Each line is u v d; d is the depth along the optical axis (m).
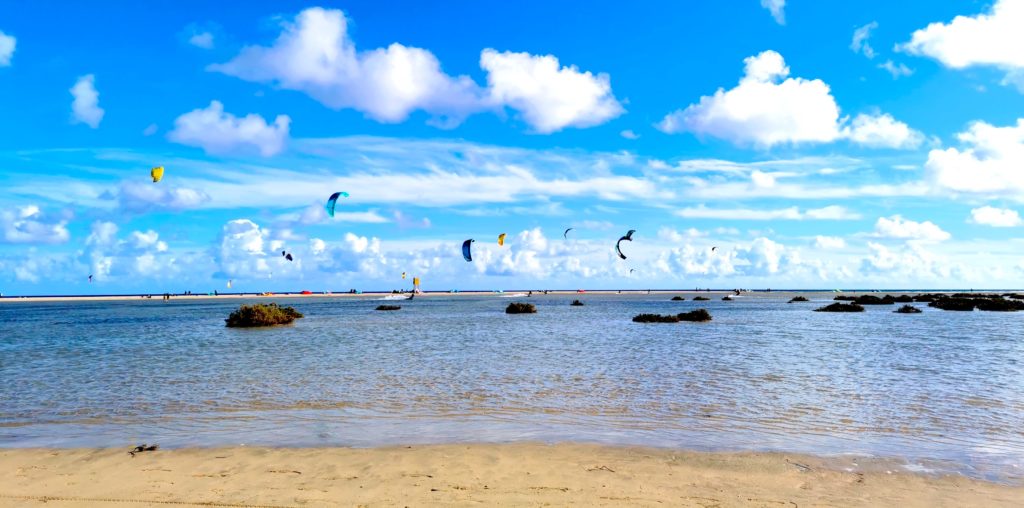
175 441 11.06
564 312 71.38
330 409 13.91
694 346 28.06
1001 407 13.76
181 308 99.88
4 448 10.68
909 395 15.26
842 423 12.27
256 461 9.62
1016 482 8.62
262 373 19.67
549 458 9.77
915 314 59.19
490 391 16.12
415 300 143.62
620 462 9.55
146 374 19.66
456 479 8.66
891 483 8.56
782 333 35.94
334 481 8.58
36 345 30.95
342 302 136.50
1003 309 64.31
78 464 9.52
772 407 13.88
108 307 112.38
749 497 7.95
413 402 14.69
